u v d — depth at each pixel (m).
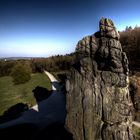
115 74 24.02
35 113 60.28
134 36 129.88
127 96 24.38
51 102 71.94
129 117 24.19
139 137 34.88
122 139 23.42
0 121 55.69
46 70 147.62
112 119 23.97
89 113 25.59
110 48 24.09
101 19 25.44
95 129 24.92
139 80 52.09
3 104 71.75
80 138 26.30
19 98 78.50
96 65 25.67
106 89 24.47
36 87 95.75
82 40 27.83
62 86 96.31
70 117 27.83
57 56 162.12
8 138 43.34
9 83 110.25
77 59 28.30
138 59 92.88
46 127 47.25
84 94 26.17
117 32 24.80
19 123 52.44
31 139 41.41
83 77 26.47
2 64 138.12
